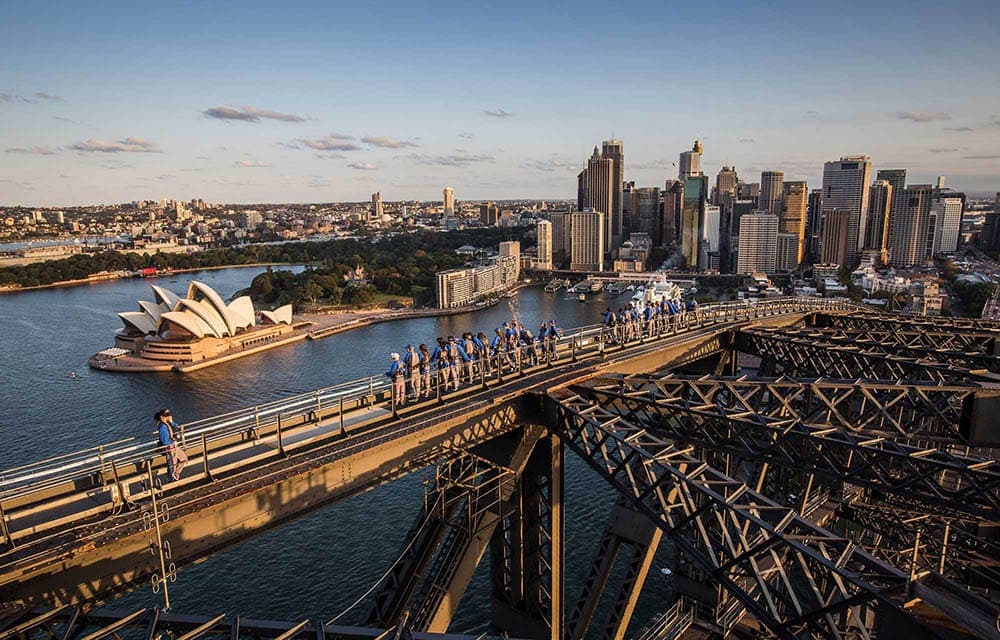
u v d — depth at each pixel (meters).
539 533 34.88
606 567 38.47
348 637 18.86
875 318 68.38
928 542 40.72
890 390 34.09
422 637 19.20
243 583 68.56
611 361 45.28
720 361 62.34
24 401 145.00
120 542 20.80
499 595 36.22
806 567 18.17
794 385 34.44
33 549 19.84
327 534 78.12
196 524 22.89
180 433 25.25
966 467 23.88
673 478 23.73
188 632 18.28
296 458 26.77
